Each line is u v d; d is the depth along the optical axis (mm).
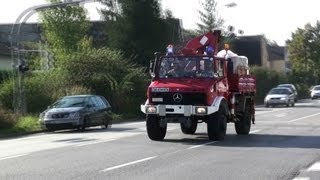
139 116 41062
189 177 11703
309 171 12445
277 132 23469
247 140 19750
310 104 57688
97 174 12203
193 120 19281
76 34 61906
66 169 13023
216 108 18844
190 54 19906
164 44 60469
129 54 58375
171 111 18938
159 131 19734
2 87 34844
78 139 21328
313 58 99750
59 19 61312
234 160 14328
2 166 13812
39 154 16328
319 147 17359
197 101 18812
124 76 41969
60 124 26141
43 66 43781
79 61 41125
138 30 59312
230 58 21031
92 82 40281
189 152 16141
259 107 52000
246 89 22391
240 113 21906
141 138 20984
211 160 14344
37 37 70562
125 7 59812
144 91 42438
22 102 30922
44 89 36531
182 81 19391
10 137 25047
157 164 13680
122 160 14492
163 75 19828
